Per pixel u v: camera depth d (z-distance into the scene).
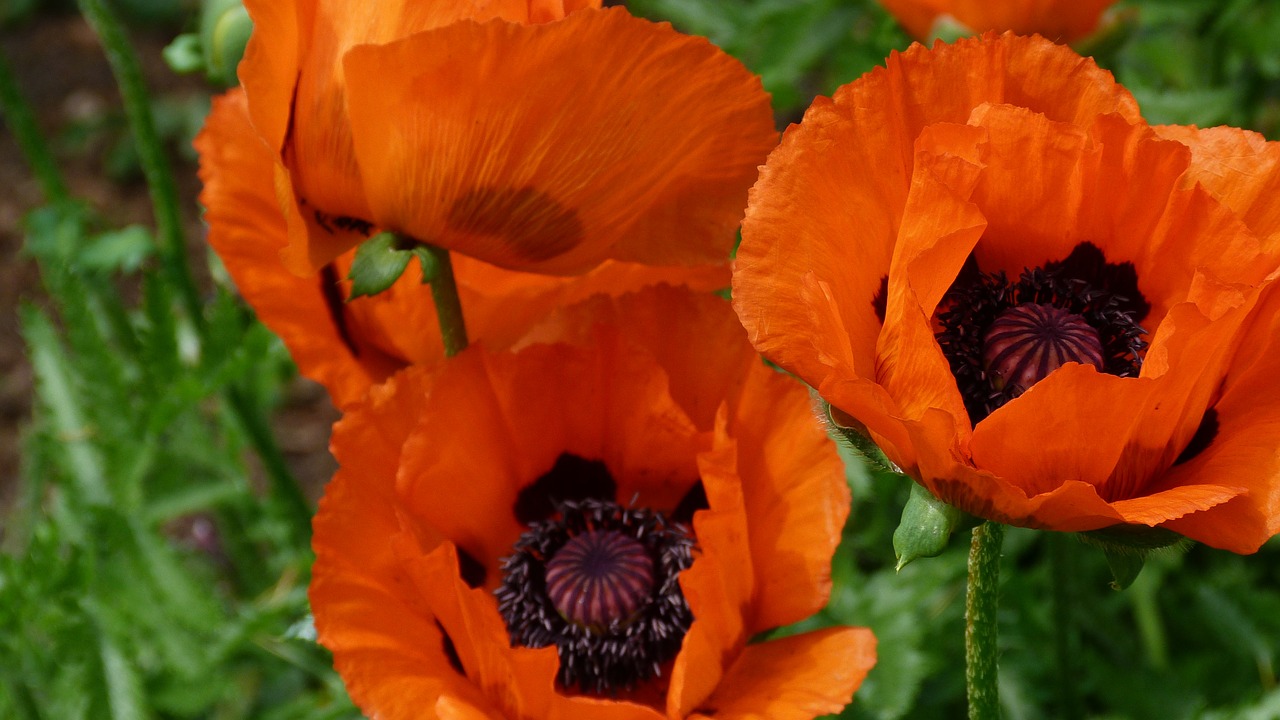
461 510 0.85
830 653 0.81
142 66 2.10
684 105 0.80
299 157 0.82
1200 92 1.11
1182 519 0.76
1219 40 1.15
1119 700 1.03
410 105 0.80
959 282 0.81
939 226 0.76
